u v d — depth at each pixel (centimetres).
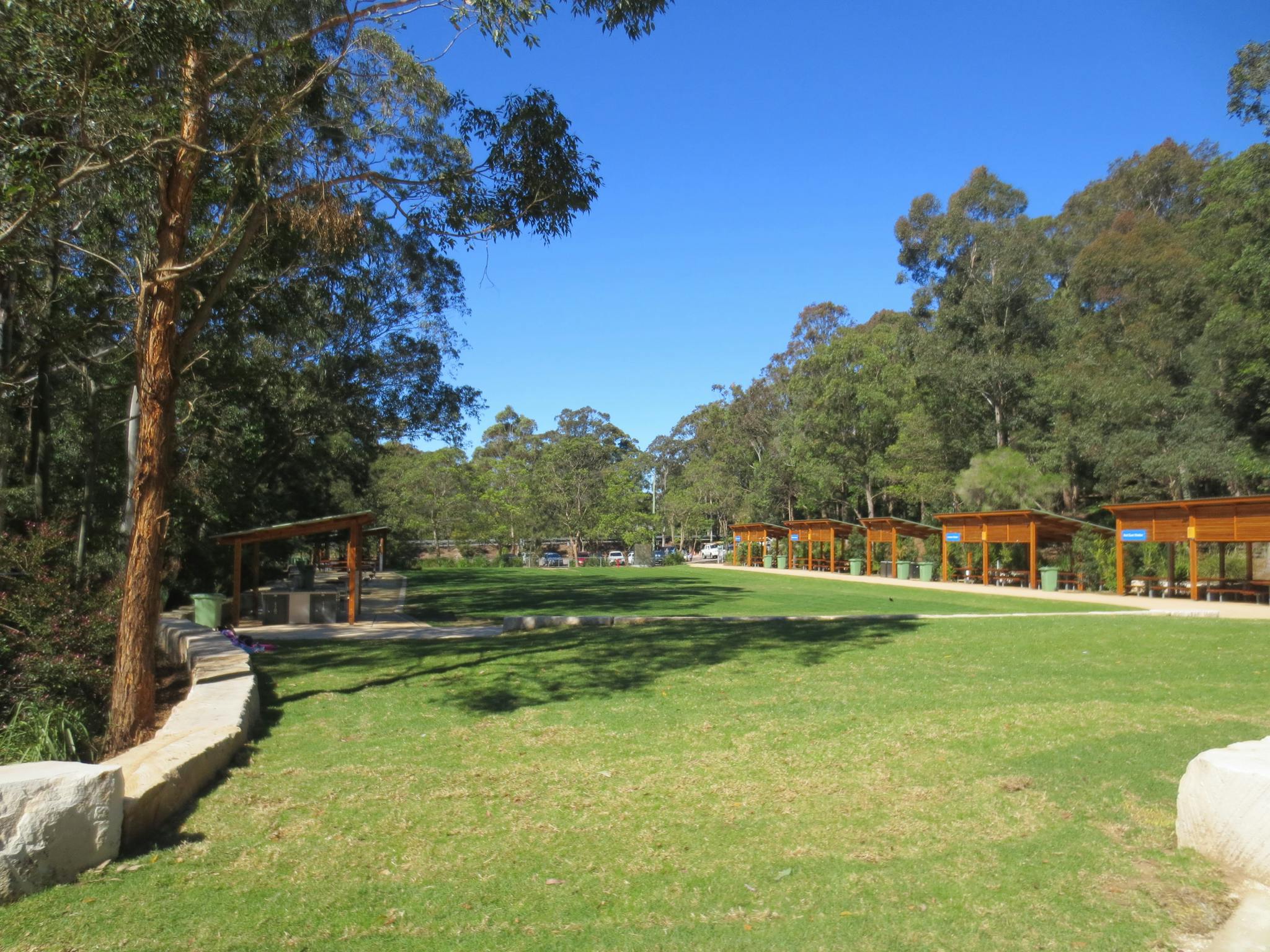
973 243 5088
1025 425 4572
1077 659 1170
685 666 1135
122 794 480
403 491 5419
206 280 1326
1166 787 588
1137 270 4194
